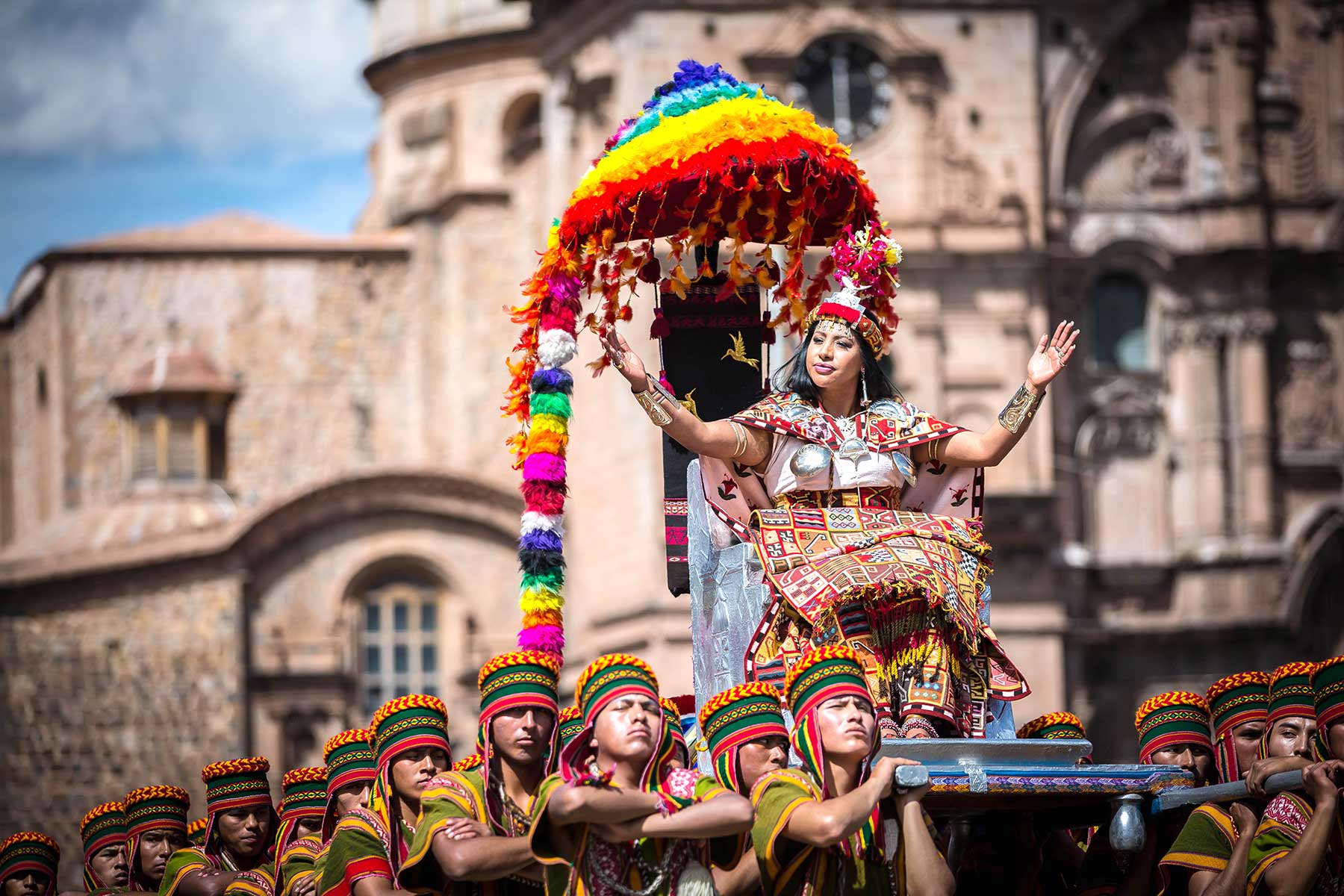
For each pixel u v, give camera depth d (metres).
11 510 58.28
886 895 8.33
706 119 10.40
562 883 8.16
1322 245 48.25
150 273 52.19
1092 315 47.69
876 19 45.12
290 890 10.29
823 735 8.20
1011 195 45.50
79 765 44.22
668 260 11.88
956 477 10.02
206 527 48.34
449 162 52.56
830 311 10.02
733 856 8.48
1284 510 48.09
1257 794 8.91
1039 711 43.44
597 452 43.56
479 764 9.33
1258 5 48.66
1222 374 47.97
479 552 45.72
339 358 52.28
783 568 9.43
